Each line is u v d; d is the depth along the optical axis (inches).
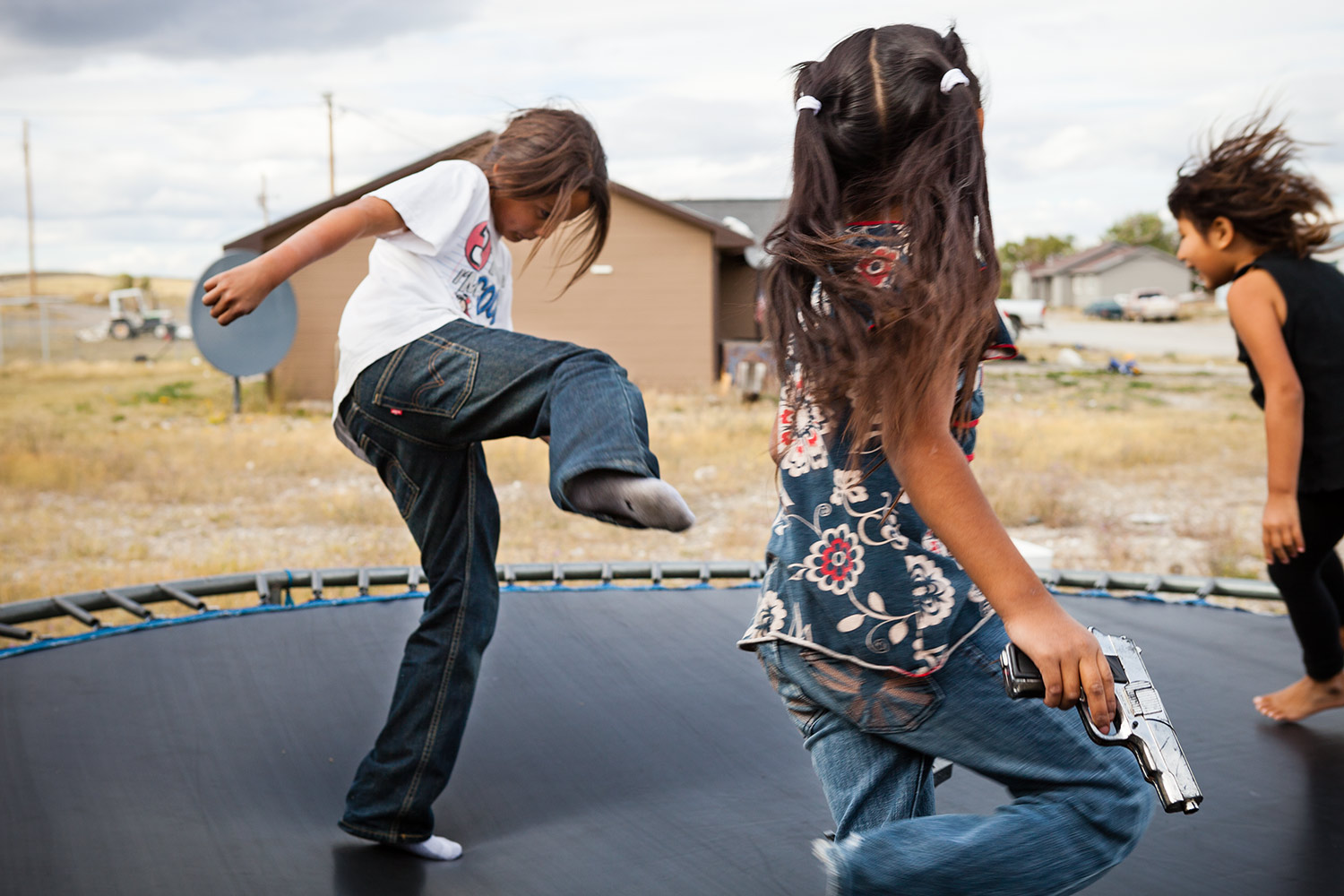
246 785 75.7
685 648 111.0
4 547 242.4
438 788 65.2
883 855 36.4
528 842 68.0
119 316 1525.6
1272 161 84.4
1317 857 67.5
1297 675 103.7
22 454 379.2
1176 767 34.4
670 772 79.6
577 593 132.9
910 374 34.3
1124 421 508.1
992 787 79.0
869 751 41.5
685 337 580.7
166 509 295.9
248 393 655.1
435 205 60.1
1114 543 252.4
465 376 53.8
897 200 38.1
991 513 34.6
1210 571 224.2
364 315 59.1
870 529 40.6
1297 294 82.4
